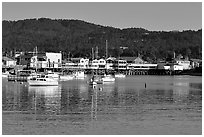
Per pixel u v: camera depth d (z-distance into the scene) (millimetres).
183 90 102875
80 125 50000
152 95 86875
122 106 66500
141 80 163000
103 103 70562
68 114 57688
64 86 112938
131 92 94500
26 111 60031
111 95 85938
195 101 74750
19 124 50188
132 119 53938
